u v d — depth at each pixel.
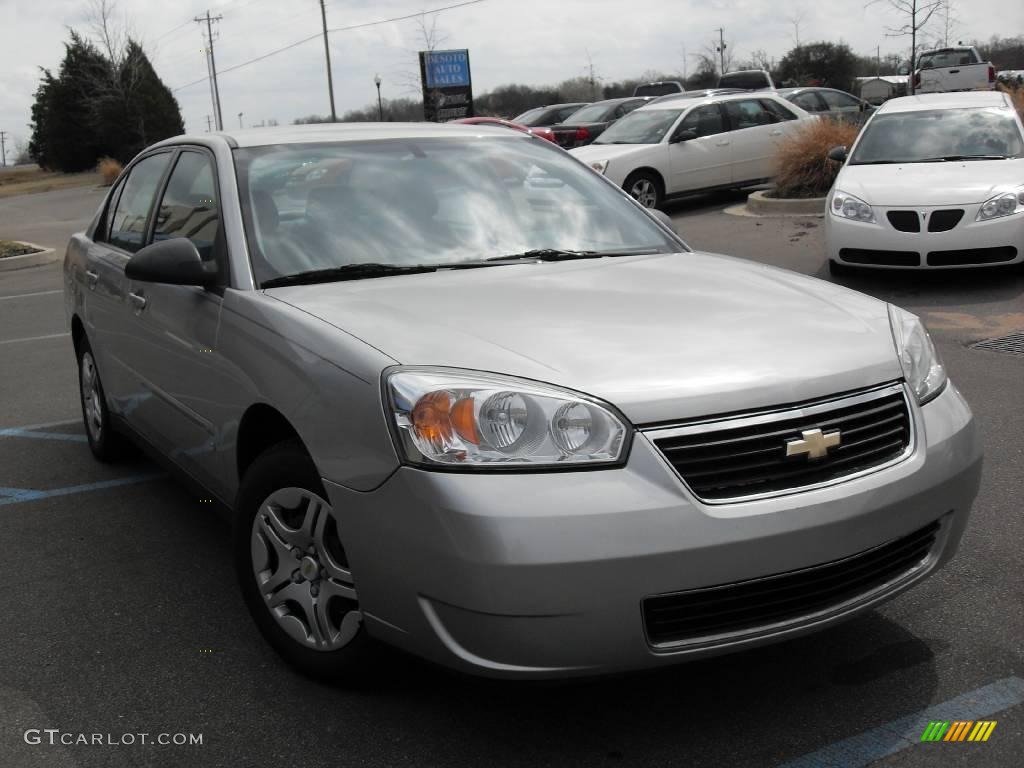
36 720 2.93
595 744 2.71
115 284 4.50
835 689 2.92
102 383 4.95
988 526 4.02
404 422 2.51
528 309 3.01
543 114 25.36
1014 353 6.76
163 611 3.61
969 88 24.08
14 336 9.62
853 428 2.67
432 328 2.84
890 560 2.77
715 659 3.12
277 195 3.63
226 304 3.35
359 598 2.69
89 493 4.93
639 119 16.11
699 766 2.60
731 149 15.80
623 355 2.66
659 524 2.39
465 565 2.38
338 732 2.80
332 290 3.26
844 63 43.50
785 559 2.49
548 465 2.42
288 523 3.05
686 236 12.82
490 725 2.81
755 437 2.53
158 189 4.43
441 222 3.73
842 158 10.34
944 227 8.59
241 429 3.23
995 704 2.81
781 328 2.89
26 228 24.03
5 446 5.84
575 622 2.38
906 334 3.04
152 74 57.47
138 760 2.71
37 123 68.62
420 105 49.69
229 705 2.96
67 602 3.71
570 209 4.05
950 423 2.90
